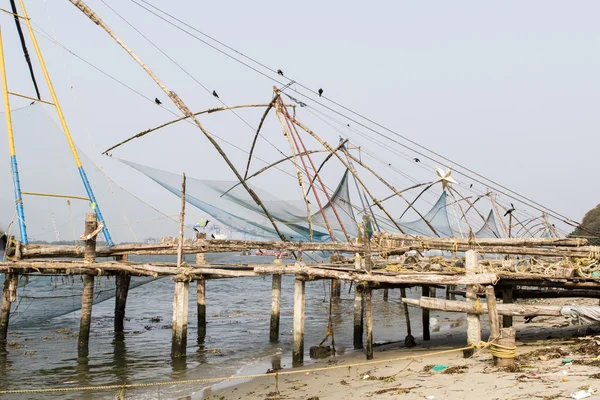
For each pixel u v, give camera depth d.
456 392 8.71
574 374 8.91
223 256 24.66
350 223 27.28
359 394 9.59
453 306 11.76
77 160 19.80
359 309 17.30
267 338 19.97
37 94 19.91
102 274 16.84
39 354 16.42
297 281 14.92
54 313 19.20
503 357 10.07
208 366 15.07
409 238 16.94
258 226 22.69
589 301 23.38
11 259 17.16
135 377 13.81
